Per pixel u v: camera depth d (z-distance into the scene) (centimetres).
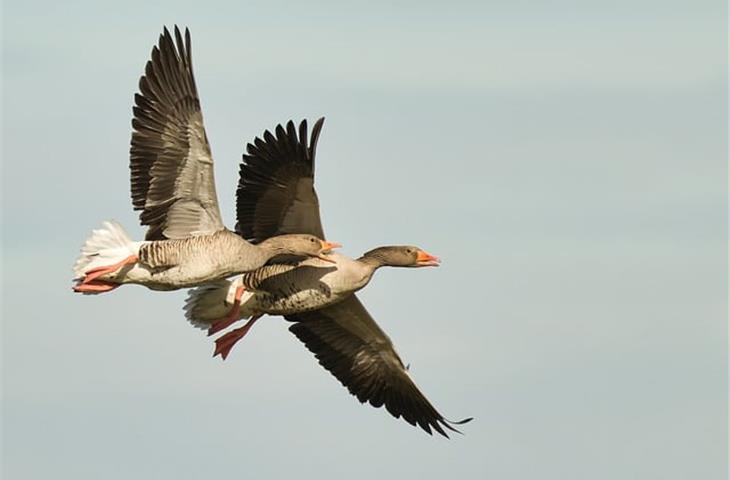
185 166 1847
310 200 2011
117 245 1819
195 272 1850
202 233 1864
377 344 2181
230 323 1995
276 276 2011
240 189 2033
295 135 1988
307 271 2023
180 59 1842
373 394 2200
